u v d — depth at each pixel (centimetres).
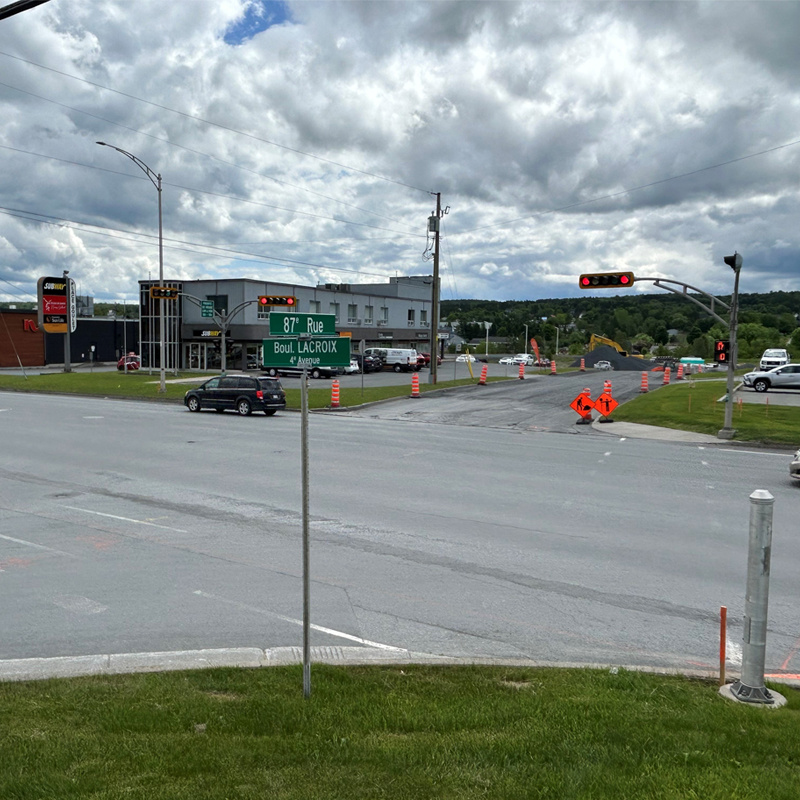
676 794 412
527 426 2845
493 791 418
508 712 533
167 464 1822
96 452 2012
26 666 666
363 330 8012
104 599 863
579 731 500
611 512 1327
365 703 552
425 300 9212
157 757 459
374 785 424
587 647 734
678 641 750
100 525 1219
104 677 622
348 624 791
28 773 436
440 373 6519
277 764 451
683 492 1520
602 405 2895
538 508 1355
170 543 1108
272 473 1703
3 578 941
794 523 1255
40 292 6194
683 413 3038
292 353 564
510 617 813
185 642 738
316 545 1098
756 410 3142
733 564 1014
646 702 559
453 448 2148
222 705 549
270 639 748
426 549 1080
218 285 6469
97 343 8456
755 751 474
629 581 940
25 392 4400
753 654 581
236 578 943
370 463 1855
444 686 598
